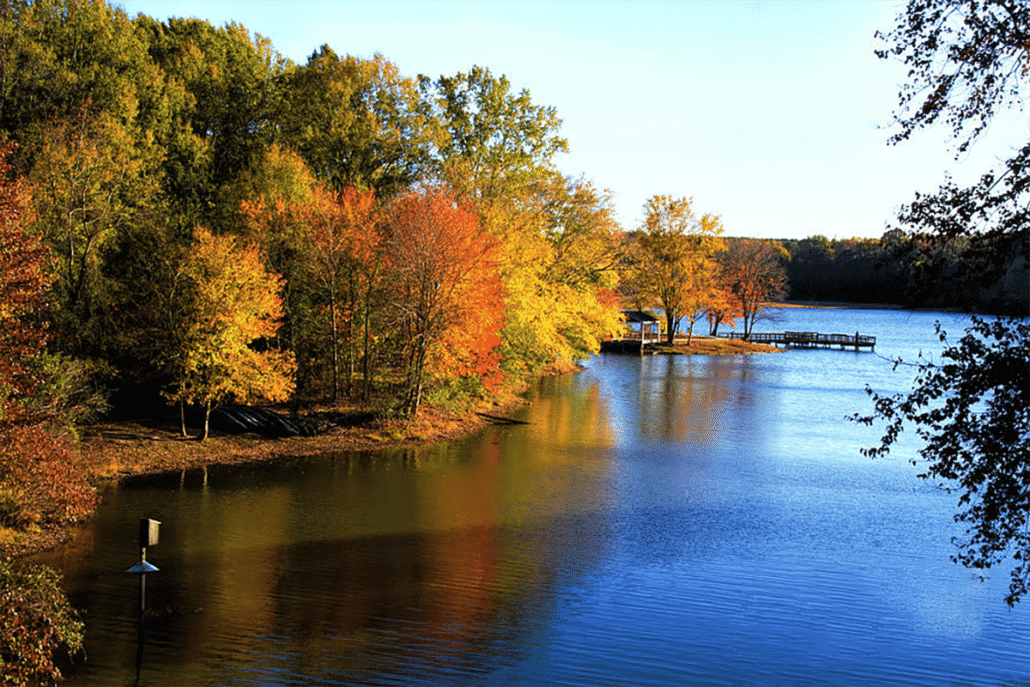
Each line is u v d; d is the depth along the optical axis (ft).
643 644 48.70
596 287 190.49
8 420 58.90
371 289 117.70
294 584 57.36
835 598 57.82
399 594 56.08
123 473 87.30
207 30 187.93
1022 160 33.94
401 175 151.23
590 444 114.83
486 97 167.32
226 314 96.32
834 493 90.79
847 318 554.87
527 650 47.29
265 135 167.02
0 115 119.75
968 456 35.19
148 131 122.21
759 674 44.93
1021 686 44.16
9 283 52.85
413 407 118.93
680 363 241.35
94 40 136.05
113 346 104.42
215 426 106.11
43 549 63.05
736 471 100.83
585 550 67.62
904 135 37.32
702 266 281.95
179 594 54.60
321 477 90.48
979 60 34.83
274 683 41.93
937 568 65.36
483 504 81.61
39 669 37.86
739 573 62.80
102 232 107.24
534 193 163.63
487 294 120.06
